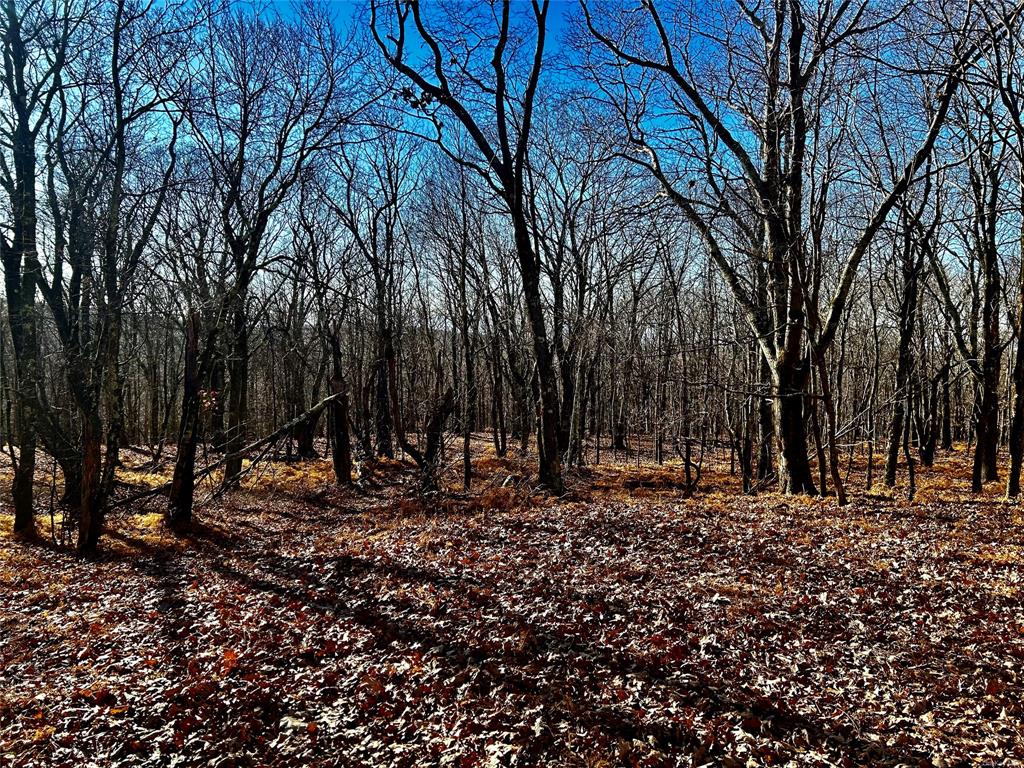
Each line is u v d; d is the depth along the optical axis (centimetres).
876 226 1348
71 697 633
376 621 786
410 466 2527
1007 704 516
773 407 1650
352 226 2572
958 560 888
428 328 3441
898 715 518
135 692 636
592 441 3703
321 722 564
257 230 1538
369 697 600
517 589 868
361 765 499
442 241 3170
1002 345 1574
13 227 1315
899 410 1889
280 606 868
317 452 3019
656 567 928
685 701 558
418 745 521
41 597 977
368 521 1511
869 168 1766
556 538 1147
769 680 586
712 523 1195
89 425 1242
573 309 2725
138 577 1084
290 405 3259
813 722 514
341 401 2052
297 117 1537
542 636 706
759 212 1416
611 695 575
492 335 3369
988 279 1691
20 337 1334
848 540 1030
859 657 621
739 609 747
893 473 1878
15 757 535
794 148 1390
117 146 1257
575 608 784
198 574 1084
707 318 2756
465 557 1047
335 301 2366
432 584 910
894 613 718
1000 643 621
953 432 3928
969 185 1808
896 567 870
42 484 1883
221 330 1612
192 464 1493
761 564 918
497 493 1658
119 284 1355
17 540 1302
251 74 1516
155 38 1336
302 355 2850
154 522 1505
